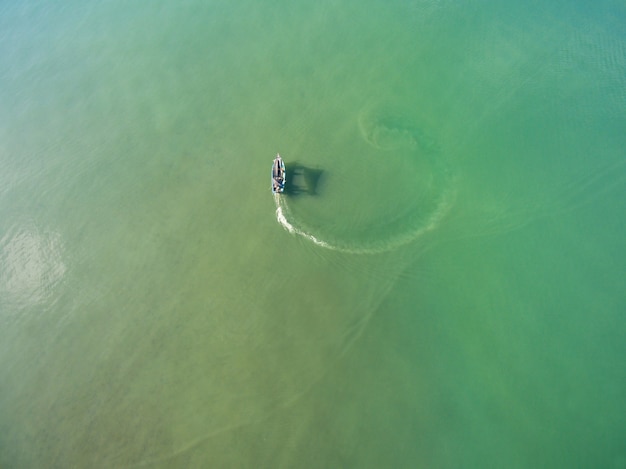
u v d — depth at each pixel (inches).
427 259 1427.2
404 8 1995.6
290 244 1481.3
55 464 1240.2
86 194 1641.2
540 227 1443.2
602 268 1362.0
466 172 1565.0
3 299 1475.1
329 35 1957.4
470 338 1304.1
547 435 1164.5
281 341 1337.4
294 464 1184.2
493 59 1795.0
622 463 1115.3
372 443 1192.8
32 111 1867.6
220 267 1459.2
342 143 1657.2
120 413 1280.8
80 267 1503.4
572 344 1267.2
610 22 1819.6
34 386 1338.6
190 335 1366.9
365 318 1355.8
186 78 1889.8
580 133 1588.3
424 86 1764.3
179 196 1600.6
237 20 2068.2
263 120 1738.4
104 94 1882.4
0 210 1643.7
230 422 1244.5
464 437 1181.1
